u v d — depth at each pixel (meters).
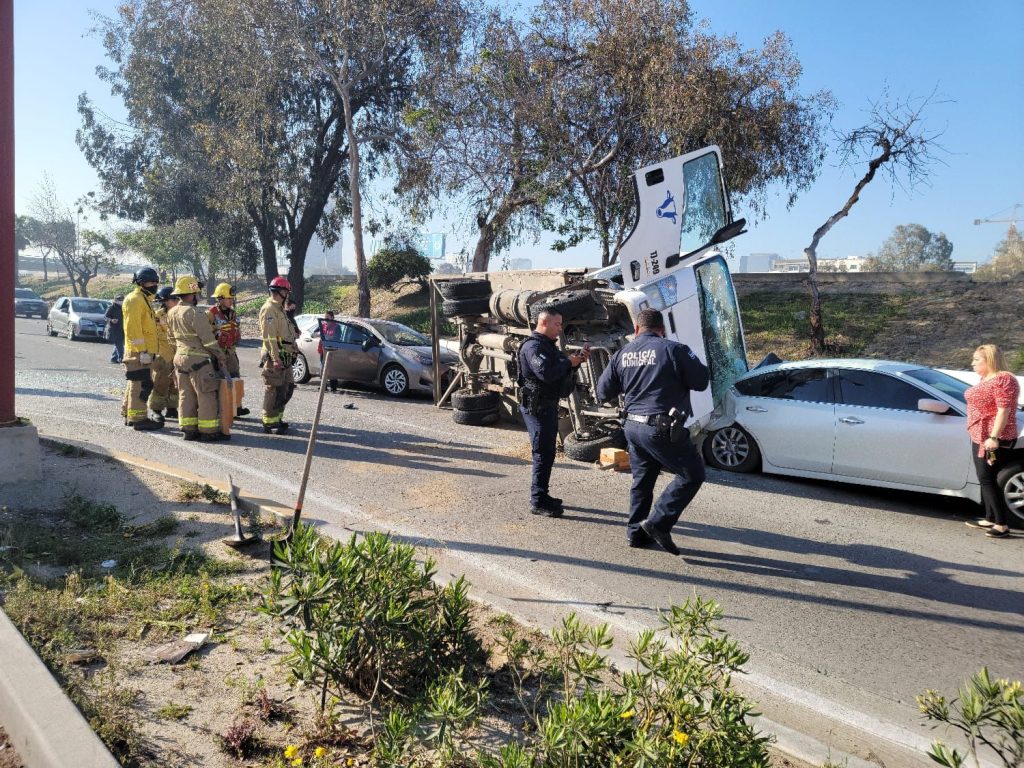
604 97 19.91
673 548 5.86
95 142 32.47
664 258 8.64
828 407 7.89
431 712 2.85
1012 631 4.68
